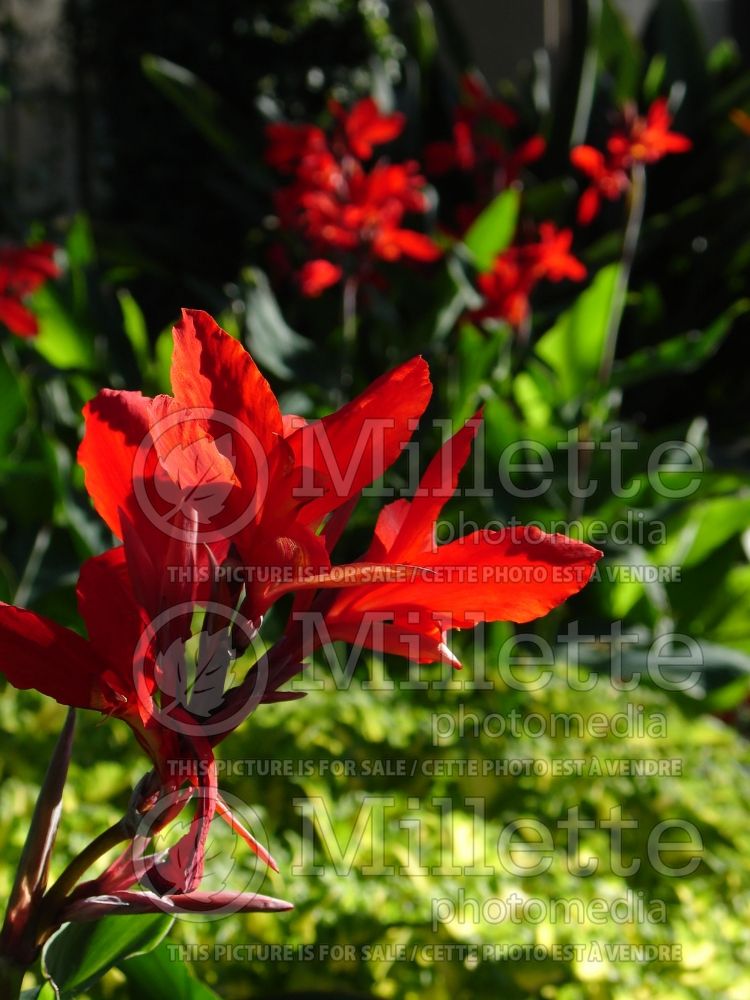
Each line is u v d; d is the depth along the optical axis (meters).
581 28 2.99
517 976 0.87
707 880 1.15
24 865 0.54
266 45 3.63
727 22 4.46
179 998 0.68
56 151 4.05
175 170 3.64
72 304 2.00
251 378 0.53
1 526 1.79
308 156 1.86
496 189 2.38
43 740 1.13
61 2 4.00
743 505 2.09
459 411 1.98
